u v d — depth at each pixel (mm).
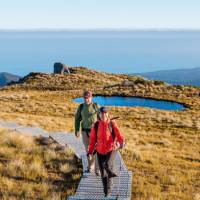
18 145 17812
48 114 54219
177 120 52062
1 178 13195
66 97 82812
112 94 87250
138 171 15469
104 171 11031
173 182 14234
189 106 73500
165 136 34844
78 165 15172
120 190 11844
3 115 39062
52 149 17500
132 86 94500
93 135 11023
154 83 97250
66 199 11484
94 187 12117
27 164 14969
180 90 89750
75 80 121188
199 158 22062
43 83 116500
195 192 13461
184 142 31891
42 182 12805
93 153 11227
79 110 12648
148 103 78312
